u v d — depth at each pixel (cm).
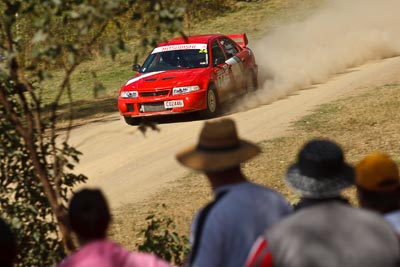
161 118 4919
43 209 1886
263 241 1005
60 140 4512
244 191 1084
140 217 2888
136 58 1639
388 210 1059
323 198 1035
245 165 3391
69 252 1647
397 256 806
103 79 6919
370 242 805
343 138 3672
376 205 1059
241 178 1129
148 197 3158
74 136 4634
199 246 1053
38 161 1656
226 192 1091
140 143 4278
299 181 1045
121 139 4431
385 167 1052
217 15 9475
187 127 4534
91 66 7450
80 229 1009
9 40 1627
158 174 3528
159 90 4647
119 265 999
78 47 1534
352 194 2688
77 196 1016
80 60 1616
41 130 1827
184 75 4712
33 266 1883
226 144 1122
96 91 1588
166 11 1573
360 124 3916
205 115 4728
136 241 2623
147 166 3719
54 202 1650
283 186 3042
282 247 823
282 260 818
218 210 1060
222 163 1109
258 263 996
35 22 1534
